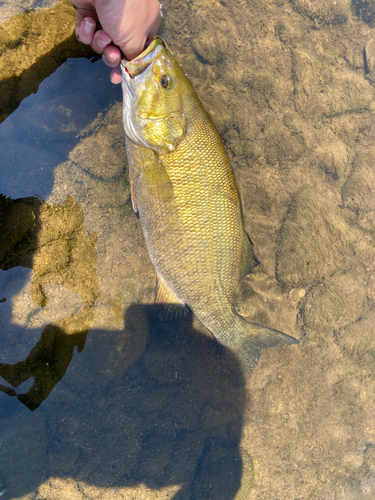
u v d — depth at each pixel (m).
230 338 0.51
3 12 0.48
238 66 0.64
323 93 0.68
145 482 0.57
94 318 0.53
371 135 0.71
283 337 0.52
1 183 0.50
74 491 0.54
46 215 0.51
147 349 0.57
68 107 0.52
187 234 0.47
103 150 0.55
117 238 0.56
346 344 0.67
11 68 0.48
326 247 0.66
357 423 0.67
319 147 0.68
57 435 0.53
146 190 0.48
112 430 0.55
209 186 0.47
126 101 0.47
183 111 0.46
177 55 0.60
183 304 0.51
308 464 0.64
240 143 0.63
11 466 0.49
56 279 0.52
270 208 0.65
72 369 0.52
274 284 0.65
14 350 0.50
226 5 0.63
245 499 0.60
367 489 0.67
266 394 0.63
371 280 0.70
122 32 0.43
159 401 0.57
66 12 0.51
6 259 0.49
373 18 0.71
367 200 0.69
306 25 0.68
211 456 0.60
